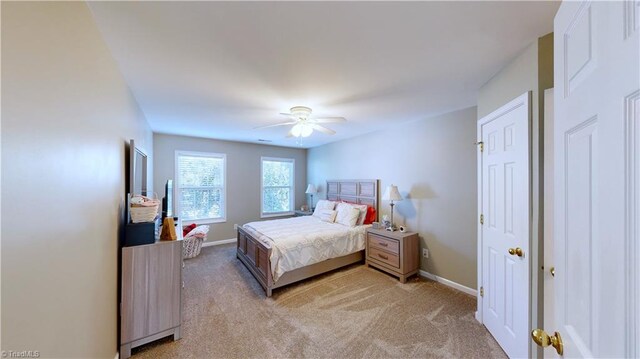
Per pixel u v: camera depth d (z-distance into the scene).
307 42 1.53
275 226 3.89
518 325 1.70
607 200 0.52
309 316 2.39
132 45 1.55
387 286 3.08
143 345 1.96
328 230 3.63
